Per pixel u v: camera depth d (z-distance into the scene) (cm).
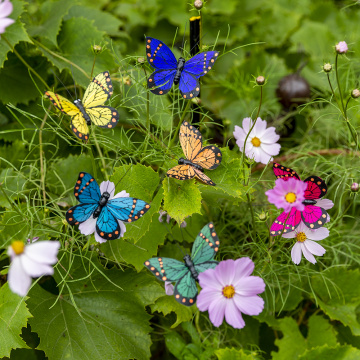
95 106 89
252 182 102
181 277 82
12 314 95
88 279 102
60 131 116
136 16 153
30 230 99
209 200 101
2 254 101
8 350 94
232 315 82
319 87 135
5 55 108
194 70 92
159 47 91
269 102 131
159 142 105
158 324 111
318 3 166
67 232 98
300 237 91
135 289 101
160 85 92
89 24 118
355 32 154
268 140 103
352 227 118
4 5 83
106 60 117
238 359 101
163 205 99
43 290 101
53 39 117
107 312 100
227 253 113
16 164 114
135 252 100
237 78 137
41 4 133
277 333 113
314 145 127
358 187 99
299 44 152
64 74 119
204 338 105
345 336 112
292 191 81
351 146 112
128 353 98
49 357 95
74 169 111
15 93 115
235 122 132
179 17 153
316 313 113
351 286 112
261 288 82
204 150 93
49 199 109
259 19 156
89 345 98
